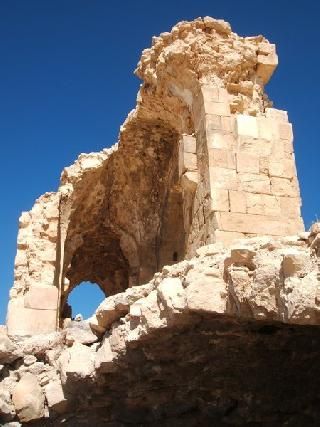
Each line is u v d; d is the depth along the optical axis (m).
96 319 9.69
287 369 9.27
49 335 10.97
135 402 10.05
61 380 9.76
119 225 18.89
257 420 10.23
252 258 6.79
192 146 12.73
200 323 7.71
